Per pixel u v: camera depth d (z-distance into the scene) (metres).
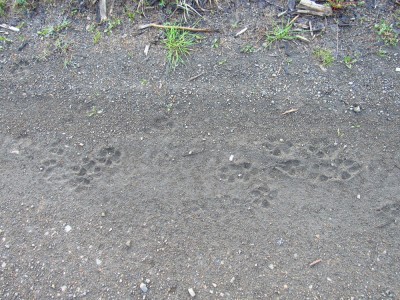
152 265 1.58
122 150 1.78
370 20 1.95
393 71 1.85
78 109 1.87
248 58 1.91
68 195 1.70
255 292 1.52
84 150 1.79
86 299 1.54
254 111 1.82
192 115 1.82
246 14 2.00
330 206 1.63
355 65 1.87
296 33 1.95
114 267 1.58
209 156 1.74
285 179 1.68
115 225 1.64
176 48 1.93
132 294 1.54
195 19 2.01
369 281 1.51
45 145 1.81
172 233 1.62
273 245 1.58
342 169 1.69
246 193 1.67
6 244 1.63
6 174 1.76
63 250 1.61
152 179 1.71
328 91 1.83
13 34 2.04
